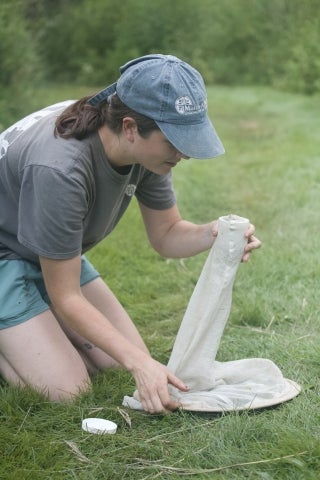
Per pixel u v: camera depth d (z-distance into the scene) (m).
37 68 13.09
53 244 3.35
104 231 3.77
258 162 9.58
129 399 3.62
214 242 3.53
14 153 3.53
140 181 3.85
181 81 3.14
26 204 3.41
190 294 5.38
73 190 3.32
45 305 3.80
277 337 4.45
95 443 3.32
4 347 3.74
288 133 11.44
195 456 3.18
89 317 3.41
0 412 3.60
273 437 3.29
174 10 19.33
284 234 6.54
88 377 3.78
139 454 3.26
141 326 4.88
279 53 17.97
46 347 3.71
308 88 16.08
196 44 19.02
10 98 11.43
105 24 19.94
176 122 3.14
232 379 3.78
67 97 16.17
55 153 3.35
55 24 20.03
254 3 18.97
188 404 3.51
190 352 3.57
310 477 2.99
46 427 3.49
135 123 3.22
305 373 3.97
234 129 12.15
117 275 5.69
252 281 5.39
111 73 19.16
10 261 3.77
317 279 5.36
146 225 4.04
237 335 4.52
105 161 3.42
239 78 18.48
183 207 7.65
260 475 3.03
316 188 8.03
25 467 3.17
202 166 9.44
